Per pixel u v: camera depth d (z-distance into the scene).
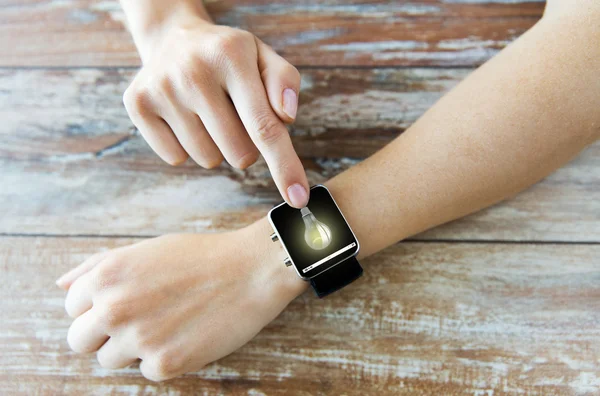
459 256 0.46
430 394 0.44
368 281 0.46
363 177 0.44
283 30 0.50
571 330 0.44
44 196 0.48
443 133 0.42
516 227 0.46
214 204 0.48
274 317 0.44
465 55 0.49
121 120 0.49
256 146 0.41
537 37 0.41
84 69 0.50
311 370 0.45
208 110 0.42
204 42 0.42
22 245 0.48
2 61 0.51
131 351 0.43
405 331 0.45
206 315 0.43
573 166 0.46
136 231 0.48
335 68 0.49
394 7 0.49
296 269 0.42
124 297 0.43
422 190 0.42
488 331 0.45
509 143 0.41
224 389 0.45
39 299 0.47
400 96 0.48
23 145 0.49
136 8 0.45
